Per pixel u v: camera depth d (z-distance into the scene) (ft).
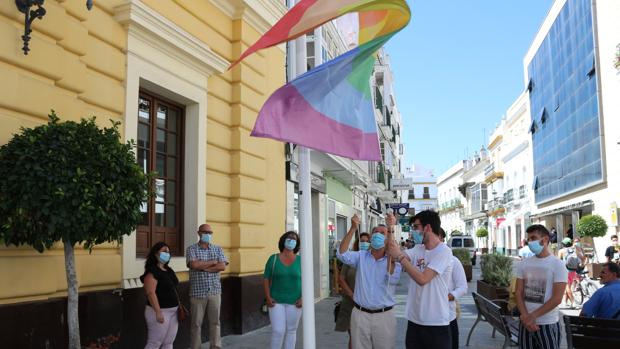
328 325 36.42
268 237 36.19
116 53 23.32
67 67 19.54
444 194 308.81
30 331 16.99
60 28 19.01
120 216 16.15
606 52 88.99
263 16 35.35
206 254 24.38
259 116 15.40
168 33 26.08
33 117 17.72
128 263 23.09
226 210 31.99
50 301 17.81
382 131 100.01
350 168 58.65
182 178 28.99
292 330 23.26
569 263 47.32
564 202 115.85
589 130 96.68
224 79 32.37
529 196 149.69
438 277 15.85
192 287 24.27
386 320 18.10
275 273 23.04
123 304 22.67
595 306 19.86
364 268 18.42
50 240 15.56
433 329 15.64
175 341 26.45
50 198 14.43
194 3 29.55
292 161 40.98
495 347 29.32
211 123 30.68
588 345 18.34
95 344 18.93
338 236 68.64
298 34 16.42
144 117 26.61
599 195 94.32
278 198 37.99
